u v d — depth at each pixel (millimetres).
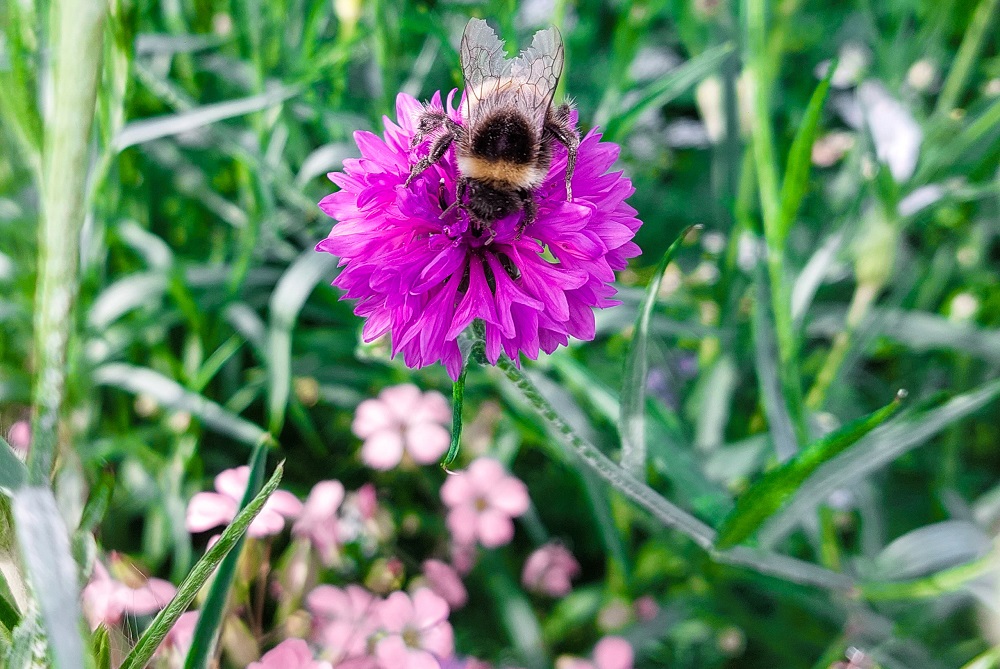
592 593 112
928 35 132
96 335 114
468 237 64
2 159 117
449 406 118
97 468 70
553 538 120
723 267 130
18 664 53
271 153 125
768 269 107
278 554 96
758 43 87
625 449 76
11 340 121
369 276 63
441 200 68
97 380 113
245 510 52
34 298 113
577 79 162
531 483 128
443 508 117
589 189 67
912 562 95
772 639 110
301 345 127
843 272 141
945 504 112
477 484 105
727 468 114
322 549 93
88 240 91
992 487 128
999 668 94
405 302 61
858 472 79
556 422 66
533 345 62
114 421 123
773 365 99
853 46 168
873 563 101
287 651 80
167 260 118
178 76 138
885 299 146
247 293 132
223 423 112
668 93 103
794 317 113
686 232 65
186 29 131
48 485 52
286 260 136
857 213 118
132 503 111
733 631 111
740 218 107
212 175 141
